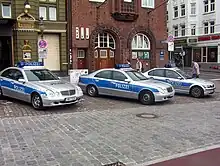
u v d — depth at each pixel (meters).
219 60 39.31
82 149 6.10
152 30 28.48
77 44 24.05
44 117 9.29
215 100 14.06
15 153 5.79
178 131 7.72
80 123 8.48
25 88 11.12
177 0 46.03
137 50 28.06
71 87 11.03
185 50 45.53
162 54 29.25
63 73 23.53
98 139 6.85
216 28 39.97
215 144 6.64
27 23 21.28
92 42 24.80
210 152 6.05
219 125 8.47
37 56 21.92
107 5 25.52
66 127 7.96
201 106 12.04
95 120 8.95
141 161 5.48
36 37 21.83
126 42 26.92
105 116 9.62
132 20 26.91
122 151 6.02
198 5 43.03
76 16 23.86
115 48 26.70
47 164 5.23
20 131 7.47
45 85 10.77
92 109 11.07
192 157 5.74
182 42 44.97
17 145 6.30
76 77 17.72
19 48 21.17
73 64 23.95
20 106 11.37
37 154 5.75
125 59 26.86
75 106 11.66
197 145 6.53
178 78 15.34
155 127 8.12
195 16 43.47
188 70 37.91
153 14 28.42
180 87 15.22
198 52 43.44
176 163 5.41
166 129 7.91
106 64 26.41
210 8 41.22
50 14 22.94
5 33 20.66
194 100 13.94
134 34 27.33
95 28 24.95
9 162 5.31
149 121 8.89
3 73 12.78
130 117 9.50
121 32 26.52
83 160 5.46
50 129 7.71
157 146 6.40
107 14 25.59
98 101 13.07
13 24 20.92
